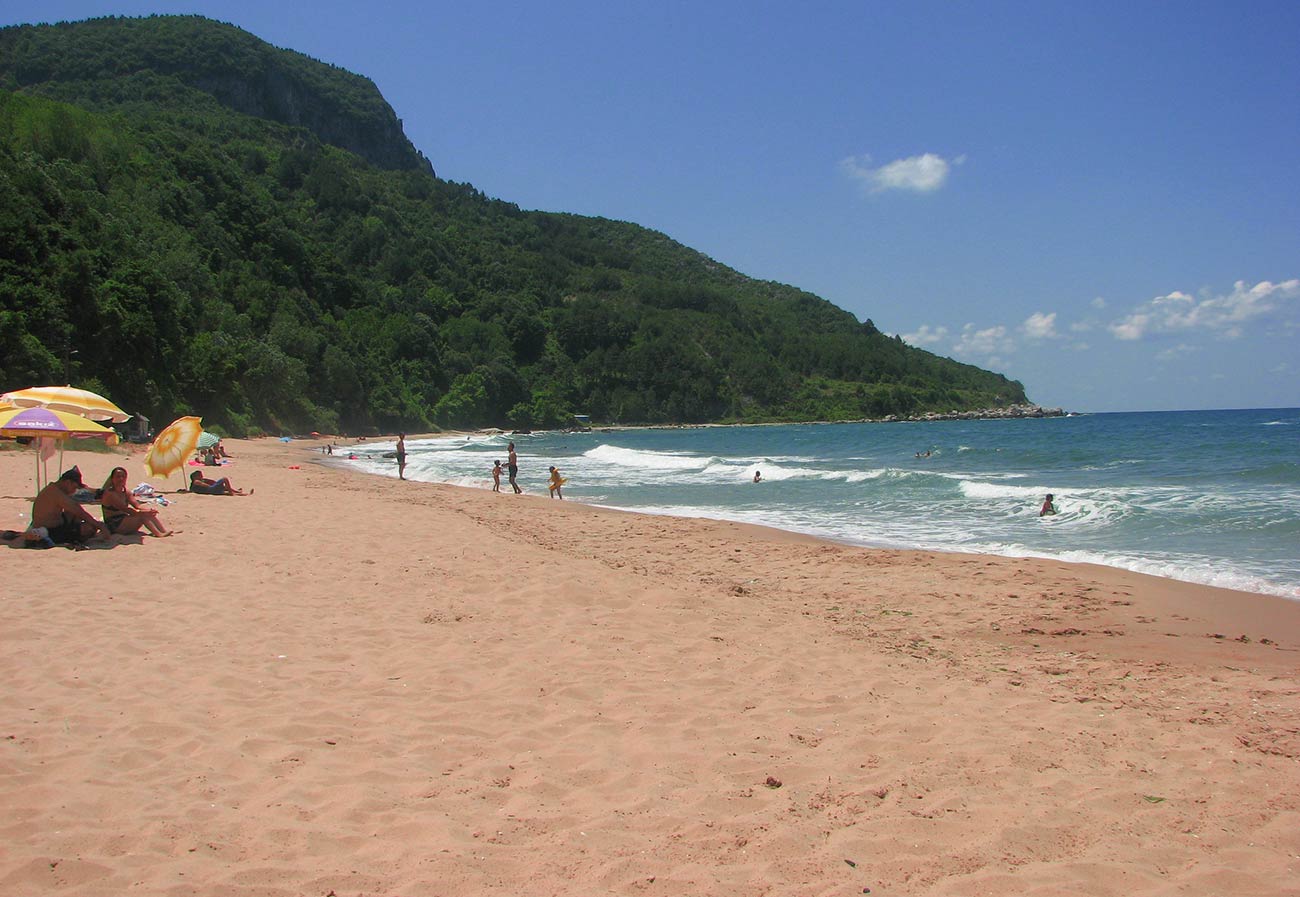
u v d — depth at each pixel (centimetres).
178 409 5522
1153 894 322
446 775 419
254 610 753
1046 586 1031
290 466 3328
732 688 576
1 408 1205
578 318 14988
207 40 18350
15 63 16300
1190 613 898
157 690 534
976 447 4462
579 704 535
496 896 308
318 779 408
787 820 377
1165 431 6041
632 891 314
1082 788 419
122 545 1054
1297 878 333
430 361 11212
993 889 322
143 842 341
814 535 1578
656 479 2930
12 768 407
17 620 687
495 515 1692
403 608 777
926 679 618
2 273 4688
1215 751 471
